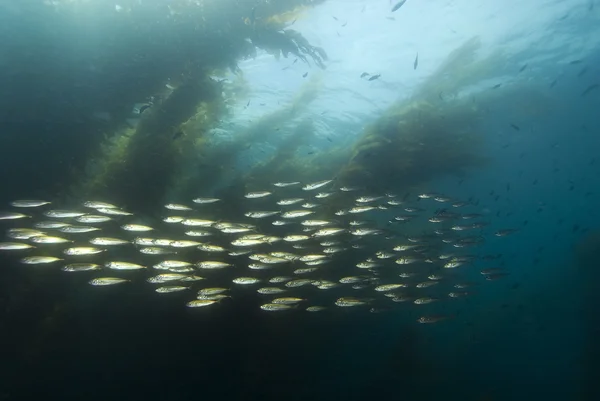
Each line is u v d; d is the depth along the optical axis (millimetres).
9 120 8641
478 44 14648
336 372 16500
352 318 16047
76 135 9297
